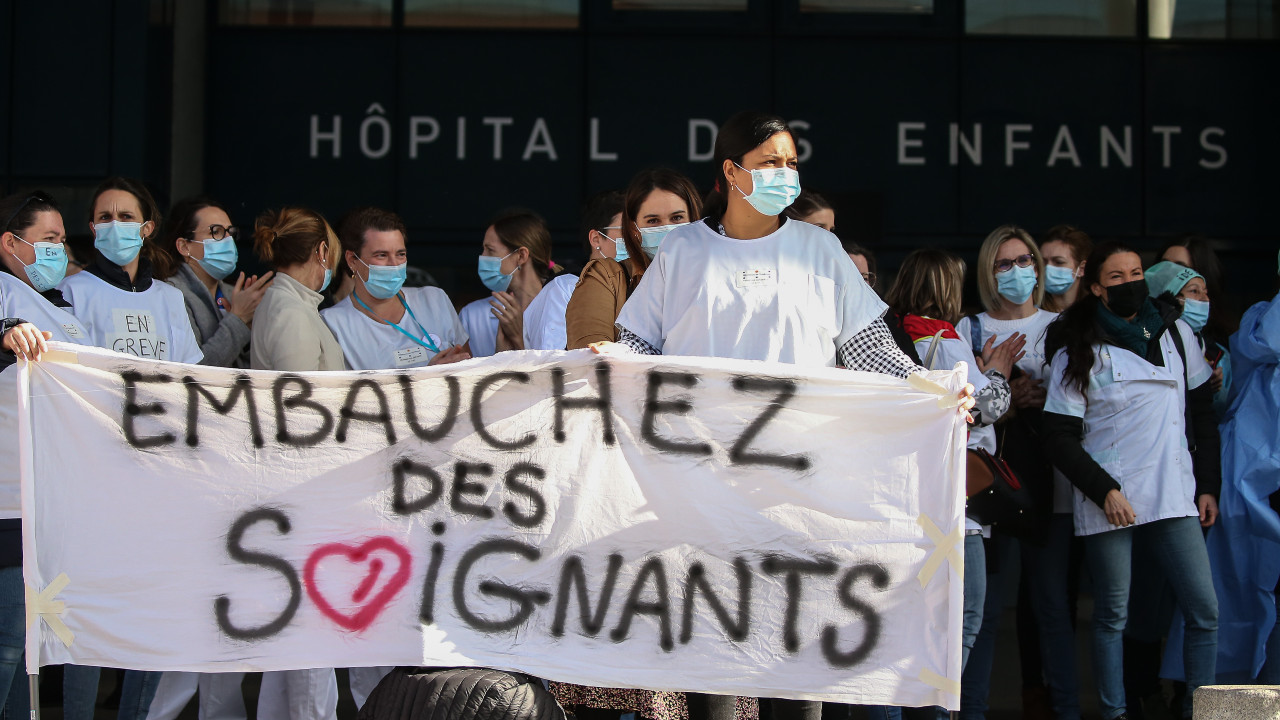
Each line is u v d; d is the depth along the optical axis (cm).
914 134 859
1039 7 863
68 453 393
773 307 384
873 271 553
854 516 378
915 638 375
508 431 388
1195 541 516
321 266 507
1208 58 866
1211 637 515
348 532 389
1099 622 523
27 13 751
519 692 368
